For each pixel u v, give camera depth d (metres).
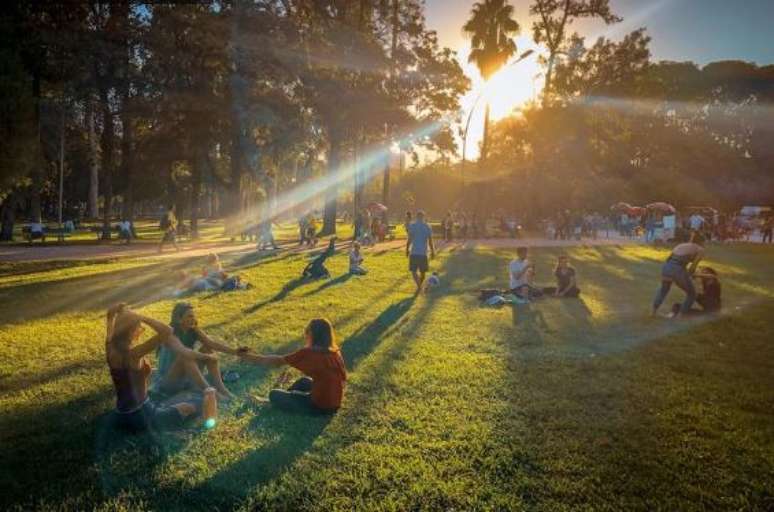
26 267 18.00
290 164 66.56
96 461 4.13
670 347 7.96
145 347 4.57
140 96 32.84
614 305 11.59
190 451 4.33
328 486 3.83
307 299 11.76
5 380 6.08
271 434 4.68
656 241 30.59
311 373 5.11
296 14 34.47
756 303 12.04
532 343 8.12
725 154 68.94
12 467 4.04
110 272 16.33
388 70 34.94
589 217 39.94
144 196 68.25
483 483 3.90
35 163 23.03
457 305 11.33
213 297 11.93
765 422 5.14
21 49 26.03
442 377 6.34
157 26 32.25
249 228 34.22
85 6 29.84
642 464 4.23
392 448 4.43
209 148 37.94
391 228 39.38
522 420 5.09
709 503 3.70
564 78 42.91
